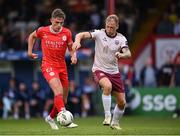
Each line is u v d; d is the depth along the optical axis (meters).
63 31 38.31
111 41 38.19
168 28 79.69
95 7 82.38
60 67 38.34
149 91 69.56
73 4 82.56
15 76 78.12
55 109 39.59
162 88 69.56
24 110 68.81
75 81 77.69
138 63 78.12
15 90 69.00
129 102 69.19
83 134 35.25
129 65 72.25
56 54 38.12
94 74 38.66
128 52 38.03
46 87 78.00
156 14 85.38
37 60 77.62
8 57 75.44
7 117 68.62
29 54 39.12
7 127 47.78
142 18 84.62
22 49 76.75
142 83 71.62
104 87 37.72
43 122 57.53
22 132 37.94
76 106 68.94
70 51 38.81
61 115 35.34
